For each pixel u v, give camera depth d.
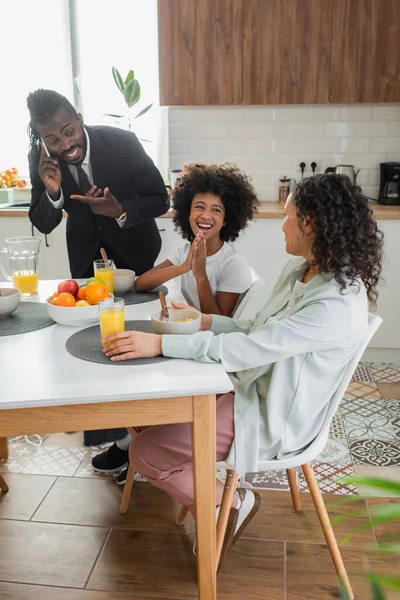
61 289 1.82
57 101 2.20
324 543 1.89
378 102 3.49
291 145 3.79
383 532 1.92
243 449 1.53
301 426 1.55
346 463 2.37
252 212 2.16
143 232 2.55
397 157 3.75
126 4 3.73
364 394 3.02
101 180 2.42
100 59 3.82
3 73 3.90
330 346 1.48
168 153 3.84
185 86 3.54
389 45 3.38
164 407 1.34
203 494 1.43
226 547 1.70
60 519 2.01
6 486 2.17
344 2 3.34
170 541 1.90
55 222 2.44
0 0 3.77
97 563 1.80
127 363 1.44
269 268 3.43
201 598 1.53
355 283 1.46
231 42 3.45
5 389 1.28
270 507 2.08
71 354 1.50
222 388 1.30
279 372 1.51
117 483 2.22
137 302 1.96
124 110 3.88
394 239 3.29
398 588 0.56
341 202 1.43
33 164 2.34
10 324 1.72
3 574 1.75
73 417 1.32
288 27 3.40
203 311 2.04
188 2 3.41
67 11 3.76
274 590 1.69
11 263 2.05
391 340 3.44
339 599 1.65
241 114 3.76
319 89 3.48
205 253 1.96
